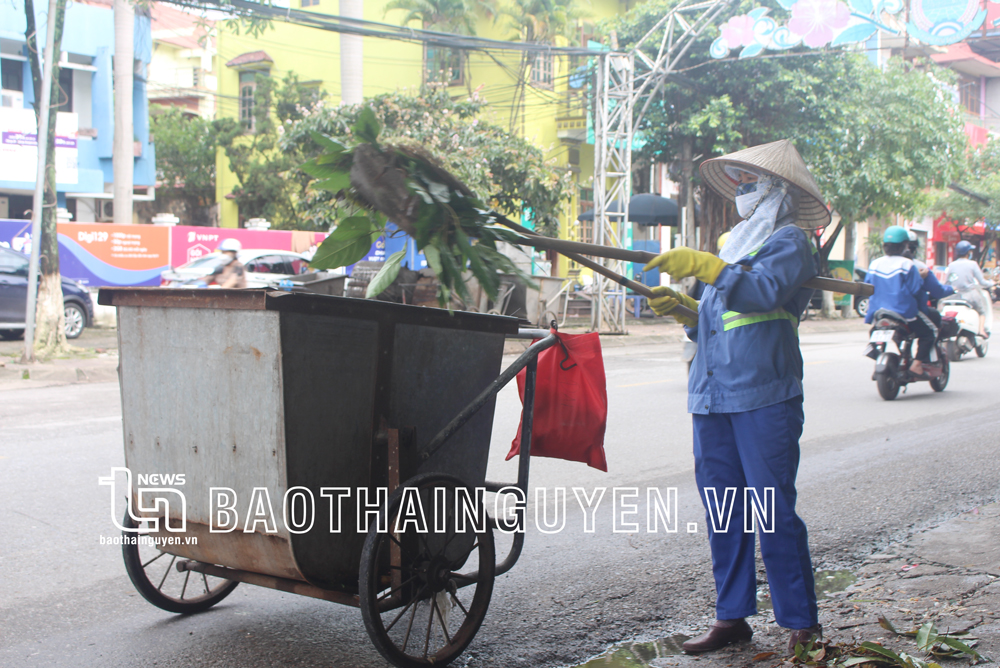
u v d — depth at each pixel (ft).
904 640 10.23
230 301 8.82
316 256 10.36
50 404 28.99
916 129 71.87
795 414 10.03
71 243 52.13
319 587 9.41
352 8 58.23
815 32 41.86
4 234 49.57
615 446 22.56
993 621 10.65
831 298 85.56
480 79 79.30
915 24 36.47
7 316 44.01
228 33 93.50
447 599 10.70
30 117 60.59
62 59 66.13
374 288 9.45
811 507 16.51
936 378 31.86
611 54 52.95
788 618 9.97
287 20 40.27
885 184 69.46
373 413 9.50
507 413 26.76
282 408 8.69
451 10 76.07
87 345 44.68
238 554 9.57
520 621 11.29
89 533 14.85
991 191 105.70
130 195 58.18
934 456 20.92
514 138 57.36
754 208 10.23
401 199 9.32
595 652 10.38
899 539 14.57
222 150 91.71
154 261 54.24
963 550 13.69
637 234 81.56
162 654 10.17
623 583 12.67
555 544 14.55
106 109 68.49
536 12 74.79
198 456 9.50
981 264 119.03
